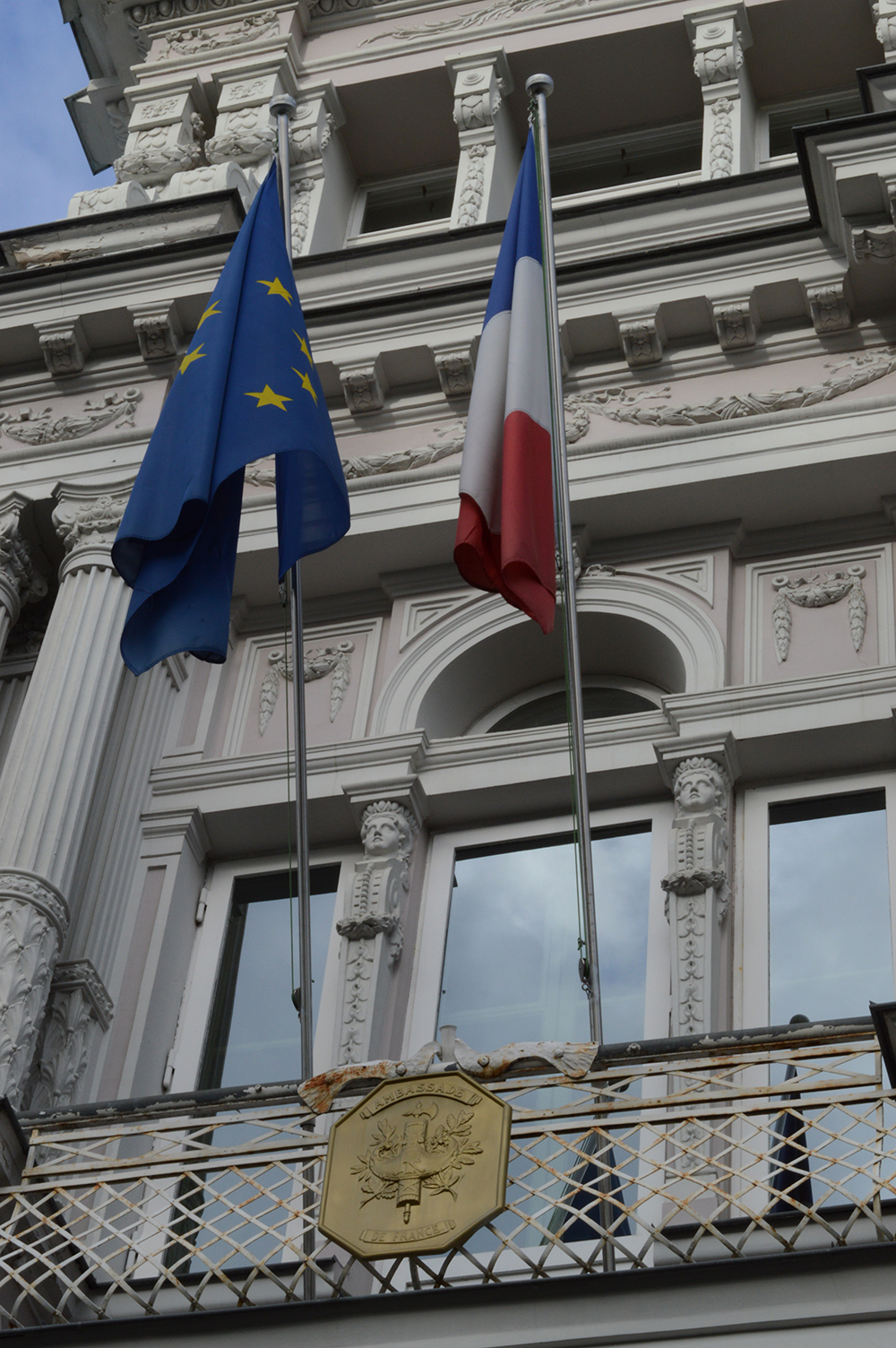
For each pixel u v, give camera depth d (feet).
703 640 37.06
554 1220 30.22
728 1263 23.06
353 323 41.34
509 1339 23.12
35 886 33.58
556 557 30.73
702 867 33.40
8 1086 31.60
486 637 38.63
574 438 39.52
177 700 39.24
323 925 35.96
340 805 36.60
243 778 37.45
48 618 40.70
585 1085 26.37
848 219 39.09
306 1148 28.12
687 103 48.06
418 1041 33.76
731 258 40.11
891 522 38.19
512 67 48.88
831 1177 29.32
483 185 46.60
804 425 38.55
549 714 38.96
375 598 40.24
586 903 28.09
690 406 39.34
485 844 36.32
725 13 47.42
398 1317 23.63
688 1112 25.45
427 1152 25.23
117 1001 34.76
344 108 49.42
